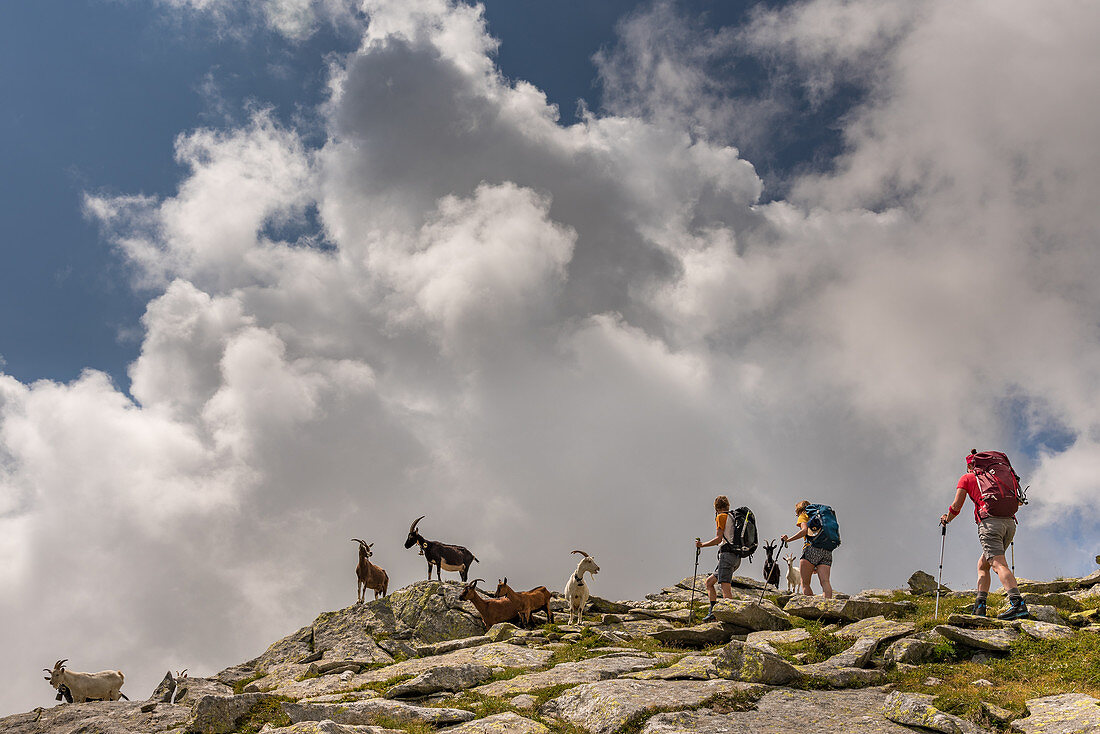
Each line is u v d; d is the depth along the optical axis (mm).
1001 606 12820
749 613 13273
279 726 10344
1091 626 11281
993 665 9891
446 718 9758
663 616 17750
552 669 11695
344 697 11516
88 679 19641
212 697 11031
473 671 11812
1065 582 15531
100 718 14344
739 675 9961
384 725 9633
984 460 12172
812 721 8445
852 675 9852
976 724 7977
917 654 10492
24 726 14555
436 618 17734
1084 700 7977
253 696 11359
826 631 12688
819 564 14969
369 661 15625
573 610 17312
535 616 18656
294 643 17891
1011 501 11727
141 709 14641
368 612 18281
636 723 8562
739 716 8609
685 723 8336
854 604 13648
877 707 8836
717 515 15406
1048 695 8562
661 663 11531
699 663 10812
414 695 11398
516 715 9477
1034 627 10656
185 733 10961
